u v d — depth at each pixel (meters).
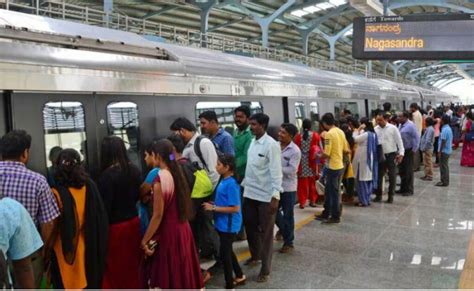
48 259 3.10
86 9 6.29
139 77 4.48
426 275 4.60
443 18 8.69
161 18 18.61
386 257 5.17
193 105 5.39
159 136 4.81
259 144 4.48
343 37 28.58
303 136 7.63
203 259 4.86
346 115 9.12
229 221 4.13
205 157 4.34
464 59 8.62
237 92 6.26
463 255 5.23
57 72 3.65
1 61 3.24
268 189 4.47
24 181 2.76
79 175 3.12
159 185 3.27
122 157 3.48
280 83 7.57
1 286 2.29
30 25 3.71
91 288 3.16
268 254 4.45
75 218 3.07
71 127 3.83
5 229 2.46
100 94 4.12
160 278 3.30
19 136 2.80
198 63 5.52
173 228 3.33
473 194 9.05
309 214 7.27
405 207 7.86
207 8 16.53
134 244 3.52
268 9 20.19
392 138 8.09
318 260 5.06
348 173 7.91
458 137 18.92
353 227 6.48
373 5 16.94
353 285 4.34
